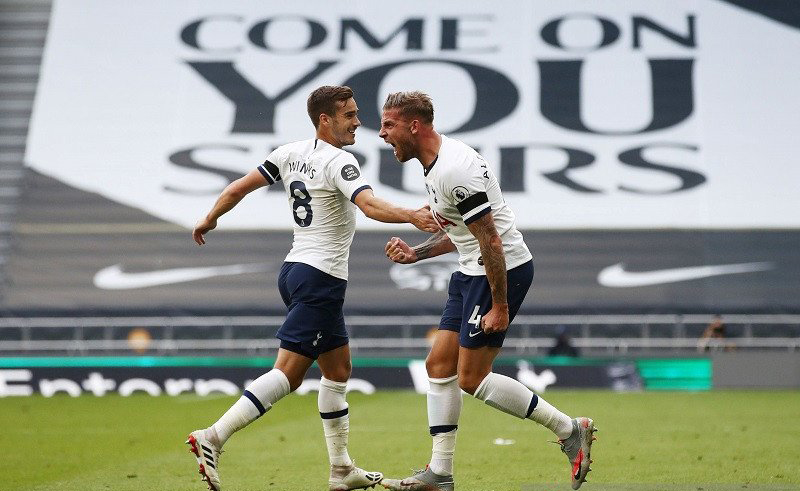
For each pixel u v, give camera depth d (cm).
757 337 9125
